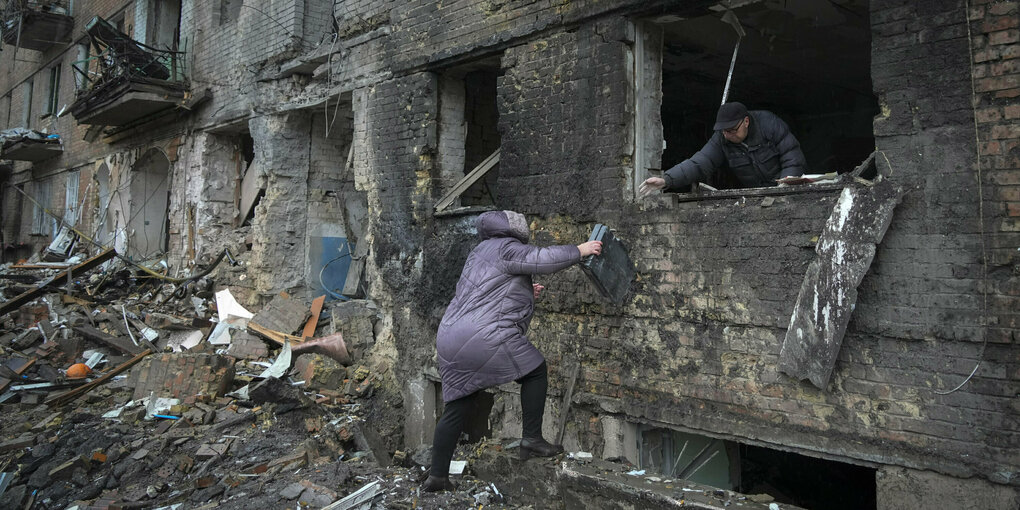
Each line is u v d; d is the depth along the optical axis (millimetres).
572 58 5016
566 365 5027
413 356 6340
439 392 6367
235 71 9266
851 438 3637
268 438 5172
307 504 3740
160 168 12914
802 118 9125
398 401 6430
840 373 3684
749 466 6672
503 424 5508
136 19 12297
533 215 5281
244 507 3770
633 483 3490
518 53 5398
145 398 5984
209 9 10008
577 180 4941
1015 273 3141
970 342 3266
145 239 12789
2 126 20391
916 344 3443
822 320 3652
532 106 5293
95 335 7637
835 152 8820
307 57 7711
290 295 8656
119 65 10312
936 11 3381
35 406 6207
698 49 6504
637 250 4605
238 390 6262
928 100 3410
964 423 3279
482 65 6043
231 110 9375
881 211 3467
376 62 6809
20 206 19047
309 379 6453
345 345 6891
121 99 10367
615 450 4676
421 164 6293
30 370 6988
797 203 3855
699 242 4281
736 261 4105
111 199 13352
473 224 5852
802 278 3820
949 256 3326
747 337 4062
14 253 19094
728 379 4137
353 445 5422
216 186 10281
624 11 4680
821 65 6965
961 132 3303
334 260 9078
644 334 4578
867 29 5863
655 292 4512
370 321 6969
